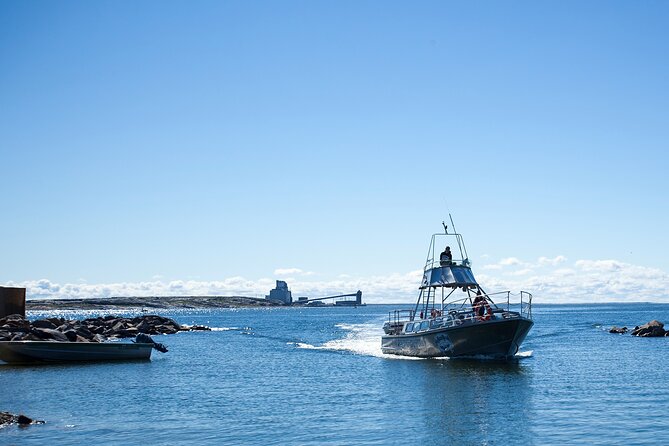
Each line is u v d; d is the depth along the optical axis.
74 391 38.81
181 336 95.44
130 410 32.91
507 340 48.50
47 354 52.78
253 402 34.94
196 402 35.03
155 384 41.66
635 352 60.16
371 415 31.44
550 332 92.19
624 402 33.84
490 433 27.77
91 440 26.89
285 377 44.50
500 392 37.19
